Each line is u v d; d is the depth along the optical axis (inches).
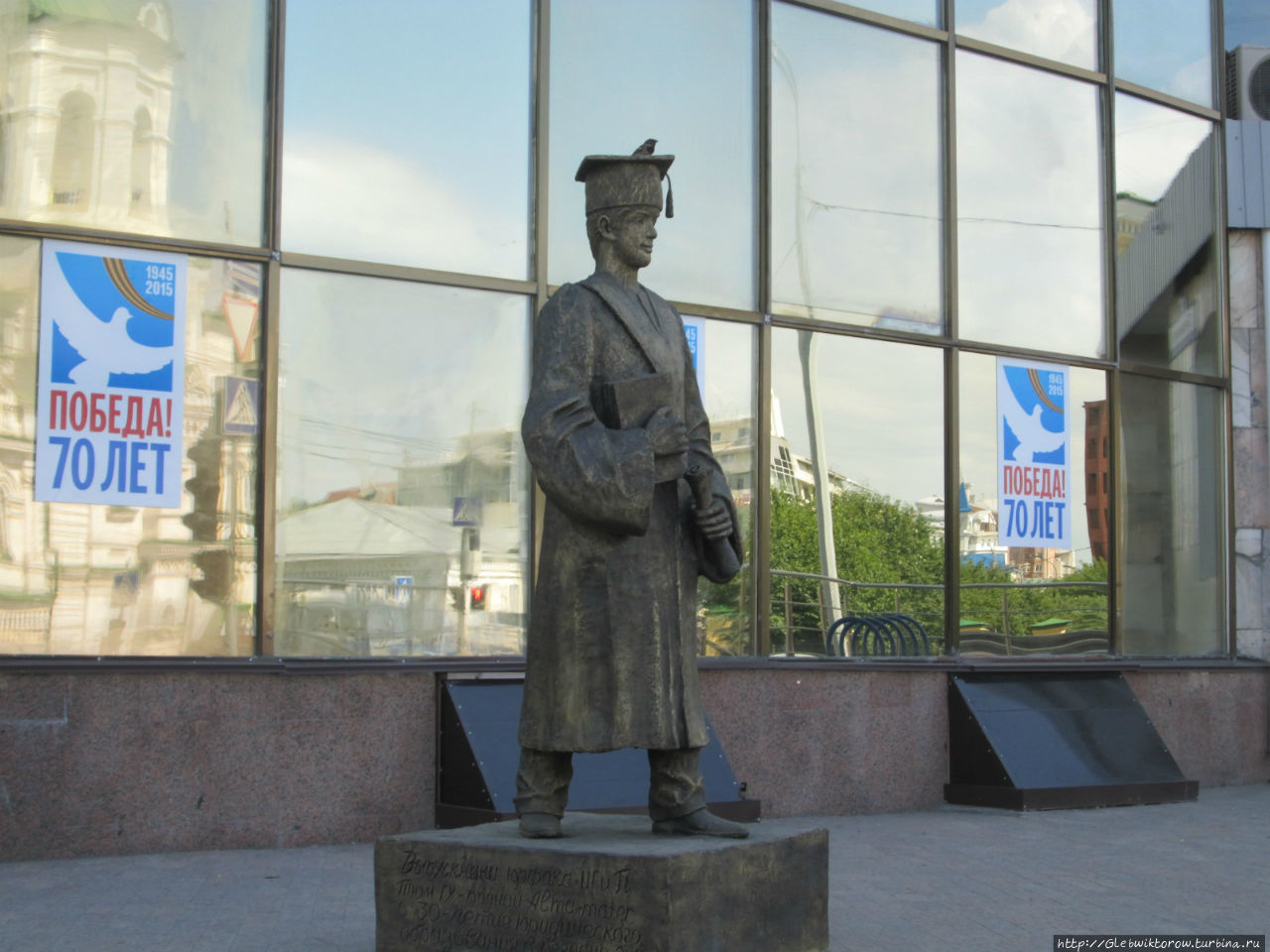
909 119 483.8
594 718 219.5
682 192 438.6
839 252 464.8
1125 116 540.4
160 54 364.5
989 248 498.3
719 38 450.0
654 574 222.8
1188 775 518.0
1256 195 566.9
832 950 241.4
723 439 436.8
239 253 366.0
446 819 365.7
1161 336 542.3
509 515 401.1
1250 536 557.0
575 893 207.0
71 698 332.8
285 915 265.6
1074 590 505.7
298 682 358.0
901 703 448.5
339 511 376.2
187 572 354.0
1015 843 370.3
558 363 223.3
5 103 346.3
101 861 324.8
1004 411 494.6
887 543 463.8
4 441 338.0
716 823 224.1
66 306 346.6
